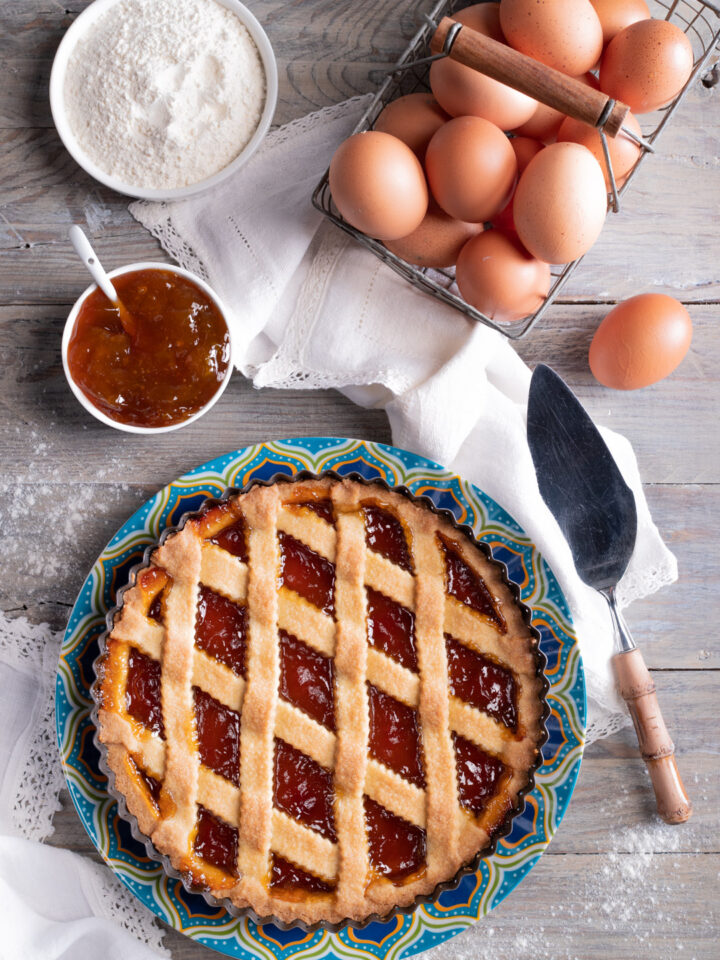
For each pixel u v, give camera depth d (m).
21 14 0.73
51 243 0.74
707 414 0.76
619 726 0.74
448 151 0.64
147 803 0.67
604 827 0.74
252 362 0.74
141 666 0.68
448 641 0.68
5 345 0.74
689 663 0.75
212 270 0.73
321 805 0.67
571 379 0.75
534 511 0.72
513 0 0.64
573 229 0.63
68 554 0.74
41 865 0.72
